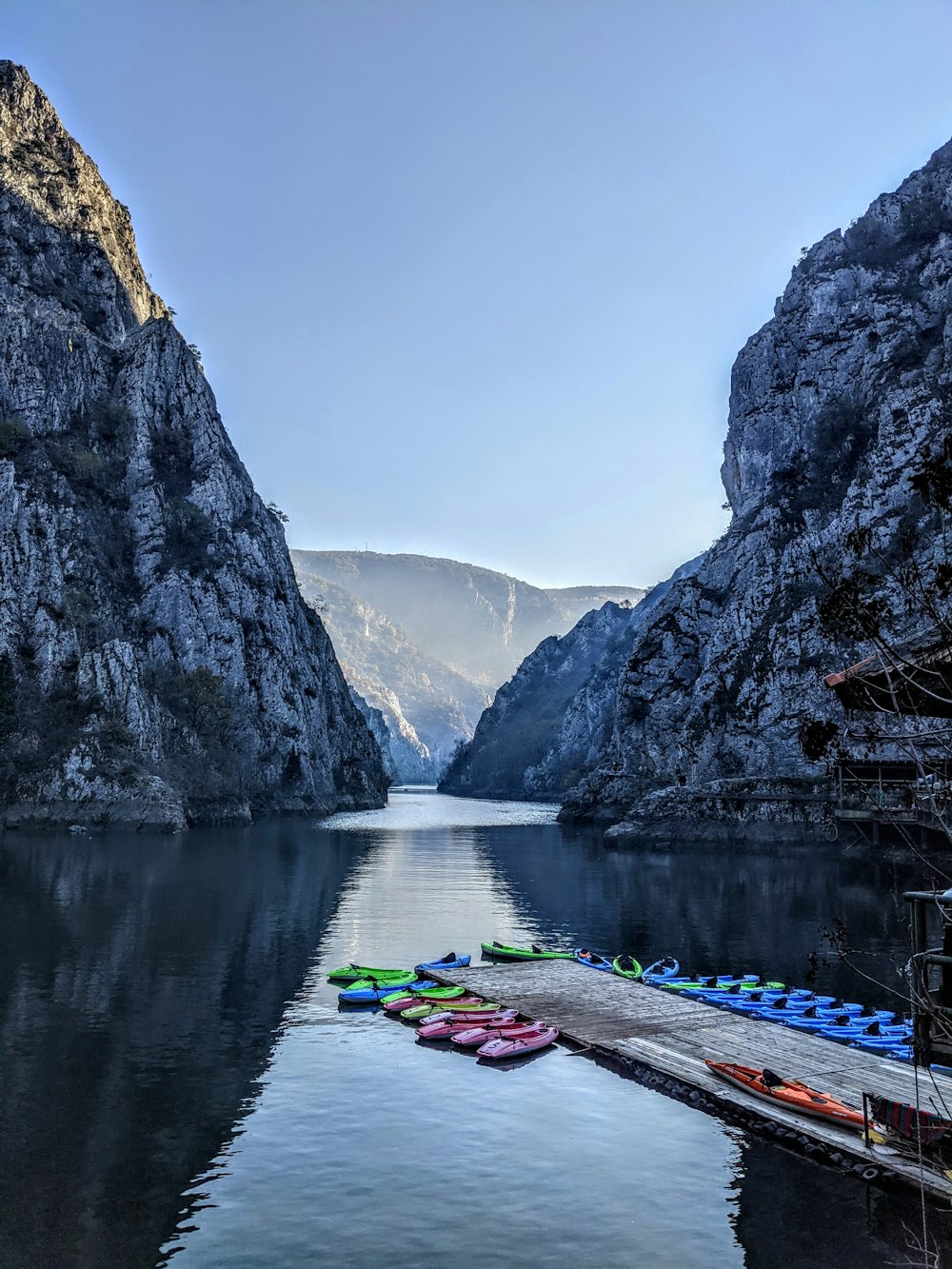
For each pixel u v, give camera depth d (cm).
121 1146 2584
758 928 6188
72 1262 1998
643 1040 3519
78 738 14075
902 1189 2352
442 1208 2266
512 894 7775
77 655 15338
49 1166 2453
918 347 15262
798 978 4731
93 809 13338
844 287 16588
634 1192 2359
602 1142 2655
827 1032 3669
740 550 16088
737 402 17888
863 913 6838
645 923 6375
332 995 4253
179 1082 3084
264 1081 3123
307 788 19788
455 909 6881
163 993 4200
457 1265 2011
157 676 16950
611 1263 2028
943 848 9256
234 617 18650
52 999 4050
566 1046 3516
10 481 16275
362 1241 2105
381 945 5447
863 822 9081
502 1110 2892
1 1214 2202
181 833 13512
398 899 7350
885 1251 2080
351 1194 2334
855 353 15975
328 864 9756
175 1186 2358
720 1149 2616
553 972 4684
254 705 18812
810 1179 2433
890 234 16950
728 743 14488
